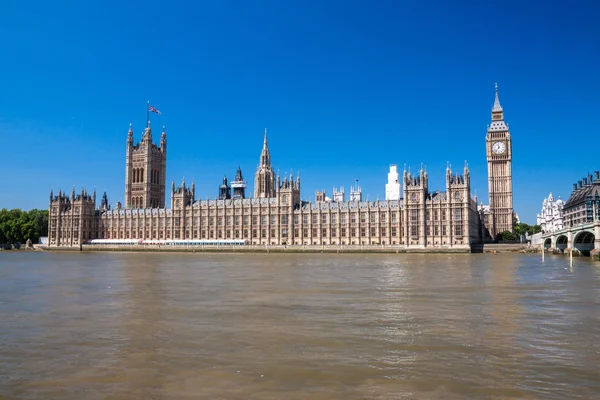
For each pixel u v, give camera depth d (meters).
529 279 78.12
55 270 103.12
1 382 26.98
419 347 33.78
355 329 39.38
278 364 30.00
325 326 40.50
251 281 76.31
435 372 28.44
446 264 120.31
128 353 32.50
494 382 26.70
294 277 83.38
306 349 33.31
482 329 39.31
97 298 57.25
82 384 26.66
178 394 25.16
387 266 113.62
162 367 29.52
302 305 51.25
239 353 32.41
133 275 88.88
